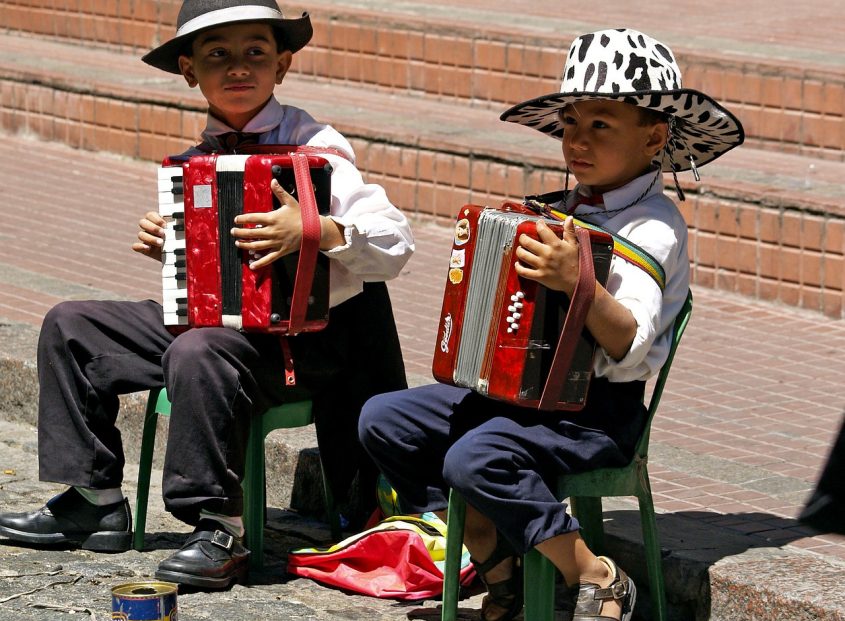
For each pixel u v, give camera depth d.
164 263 3.96
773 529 4.06
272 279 3.88
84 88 9.81
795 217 6.71
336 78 10.16
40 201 8.52
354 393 4.27
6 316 6.20
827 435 4.96
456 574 3.66
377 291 4.29
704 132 3.75
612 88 3.59
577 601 3.54
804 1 11.30
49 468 4.17
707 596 3.73
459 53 9.47
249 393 3.95
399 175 8.27
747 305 6.85
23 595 3.89
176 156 3.98
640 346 3.50
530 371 3.45
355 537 4.07
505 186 7.80
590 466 3.55
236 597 3.92
